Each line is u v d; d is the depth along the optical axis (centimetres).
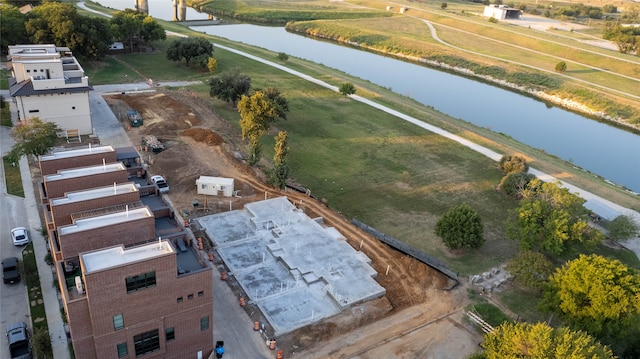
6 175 6056
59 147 6856
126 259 3194
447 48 17088
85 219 3553
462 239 5422
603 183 7994
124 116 8256
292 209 5900
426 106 11462
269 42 17488
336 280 4712
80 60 10769
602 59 16138
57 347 3672
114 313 3173
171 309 3412
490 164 8125
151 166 6594
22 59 7506
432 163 7981
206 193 6097
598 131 11250
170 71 11400
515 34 19138
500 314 4525
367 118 9706
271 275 4750
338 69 14612
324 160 7681
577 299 3931
